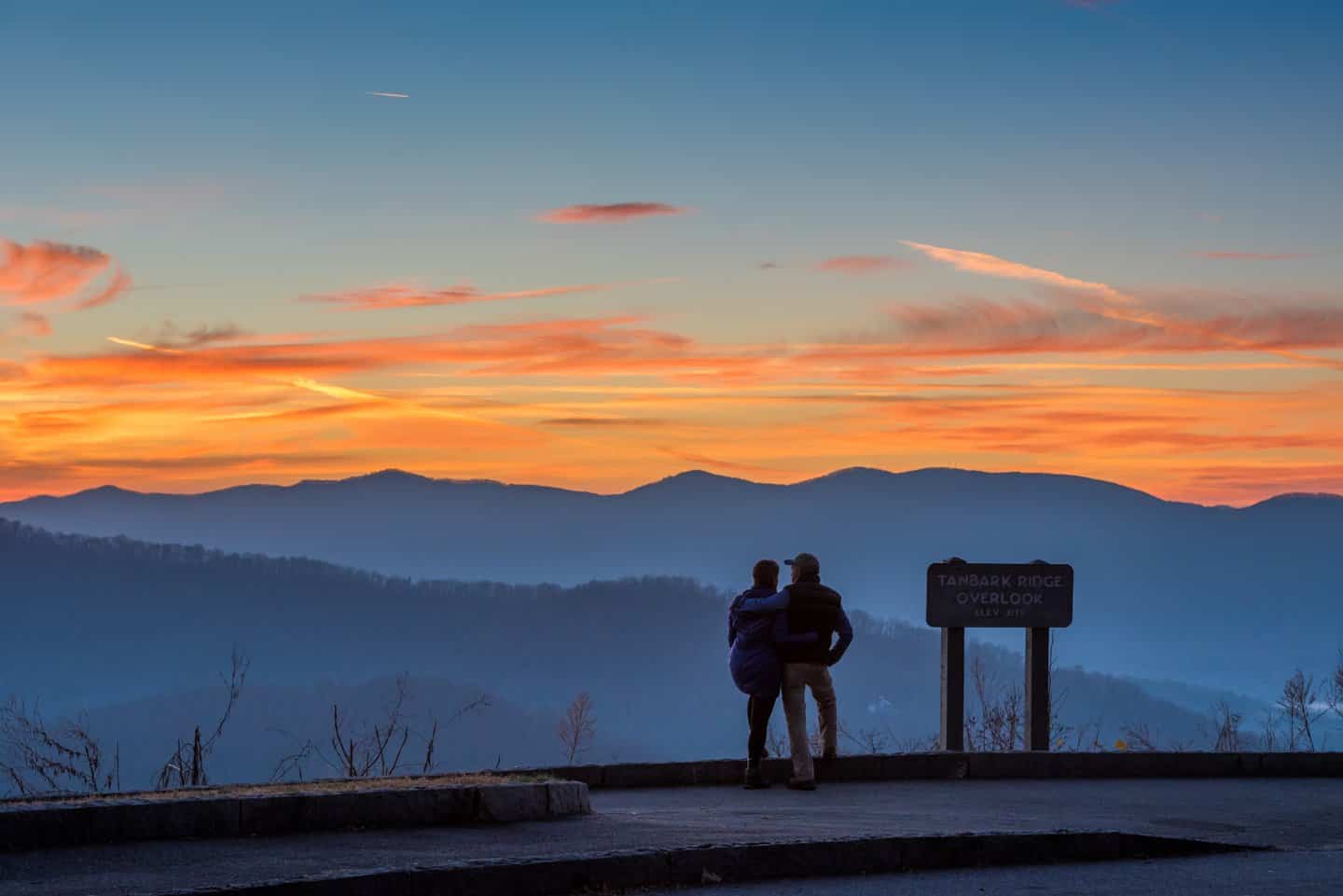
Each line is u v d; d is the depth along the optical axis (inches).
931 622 689.6
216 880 327.9
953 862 401.7
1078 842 415.5
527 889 348.2
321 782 479.5
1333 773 624.1
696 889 364.8
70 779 529.7
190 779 540.4
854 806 509.0
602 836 399.9
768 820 455.5
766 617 573.6
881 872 391.9
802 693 571.5
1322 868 391.9
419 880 335.6
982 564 694.5
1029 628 700.0
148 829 379.2
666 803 518.0
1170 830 460.1
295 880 323.6
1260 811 509.7
